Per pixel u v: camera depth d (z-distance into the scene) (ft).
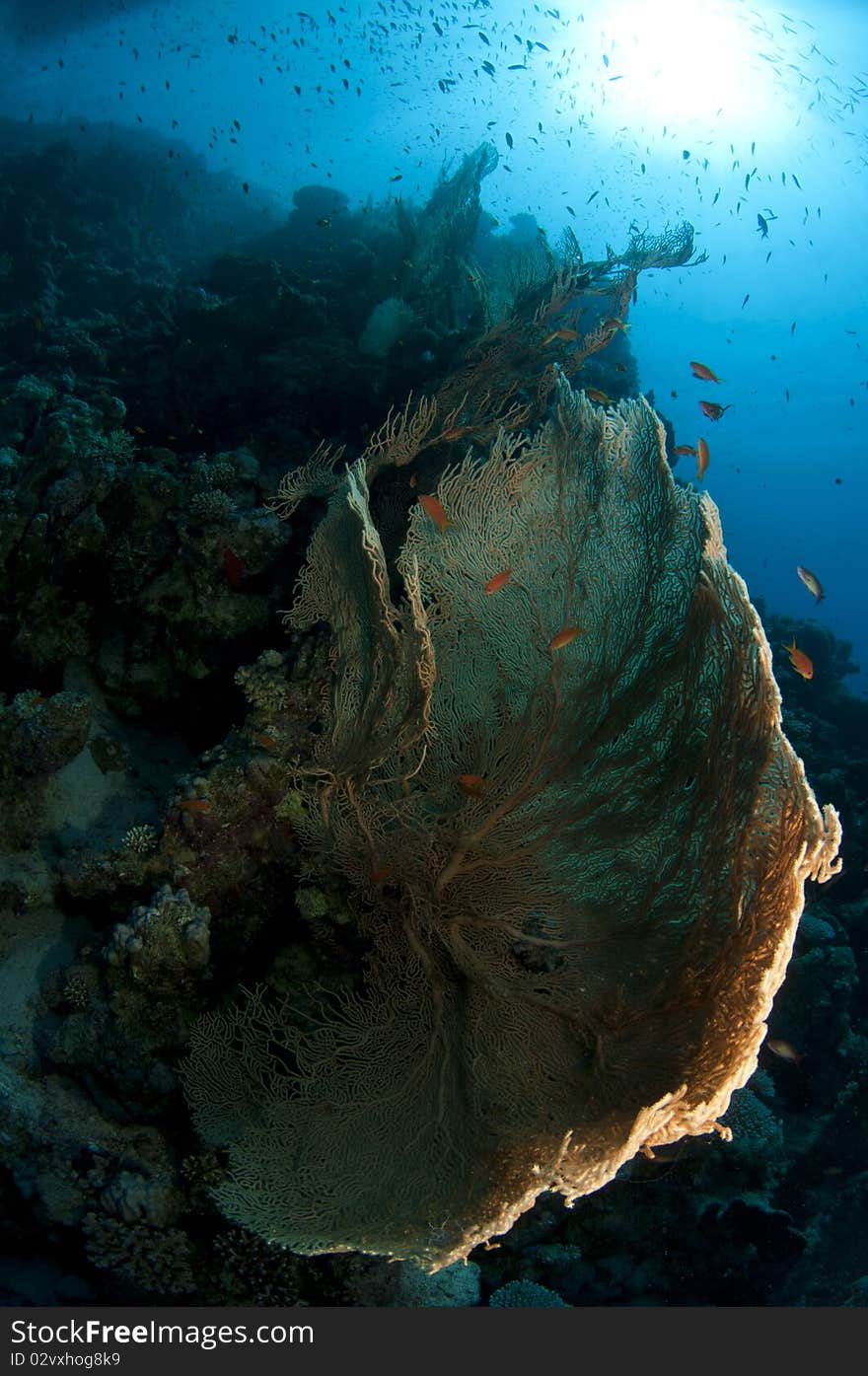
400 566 16.52
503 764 15.49
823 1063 25.29
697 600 13.14
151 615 20.52
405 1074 14.05
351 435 29.94
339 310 36.04
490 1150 12.03
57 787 18.51
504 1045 13.55
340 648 15.70
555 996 13.73
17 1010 15.57
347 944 15.47
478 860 14.88
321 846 15.29
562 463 16.31
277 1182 12.85
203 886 15.47
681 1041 11.82
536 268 32.91
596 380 40.70
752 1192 18.70
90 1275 14.34
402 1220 11.75
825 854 10.73
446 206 40.32
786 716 39.58
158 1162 14.52
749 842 11.87
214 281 41.14
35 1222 14.48
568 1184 10.85
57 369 38.37
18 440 29.55
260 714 16.49
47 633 21.03
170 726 21.31
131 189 68.13
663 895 13.33
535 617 16.06
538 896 14.61
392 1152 12.97
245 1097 14.33
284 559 20.38
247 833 15.65
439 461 21.27
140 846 16.02
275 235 60.75
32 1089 14.70
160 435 34.83
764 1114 19.80
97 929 16.98
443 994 14.61
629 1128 10.59
